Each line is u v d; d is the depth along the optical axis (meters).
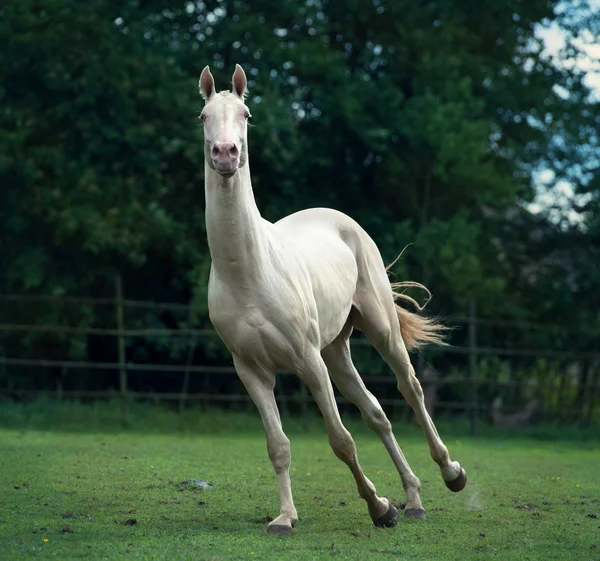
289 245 5.81
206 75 5.57
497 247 19.78
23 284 16.33
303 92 18.23
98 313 17.06
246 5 17.78
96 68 15.42
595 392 19.17
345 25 18.94
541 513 6.38
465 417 19.36
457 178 17.78
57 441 10.50
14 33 15.40
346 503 6.59
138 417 14.49
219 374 18.08
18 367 16.84
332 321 6.03
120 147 16.28
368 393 6.47
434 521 6.03
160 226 15.67
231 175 5.09
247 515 5.97
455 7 18.78
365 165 19.08
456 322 18.27
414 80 18.27
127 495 6.50
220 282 5.43
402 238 17.30
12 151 15.24
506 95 18.98
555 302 19.50
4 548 4.71
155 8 17.47
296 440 12.71
